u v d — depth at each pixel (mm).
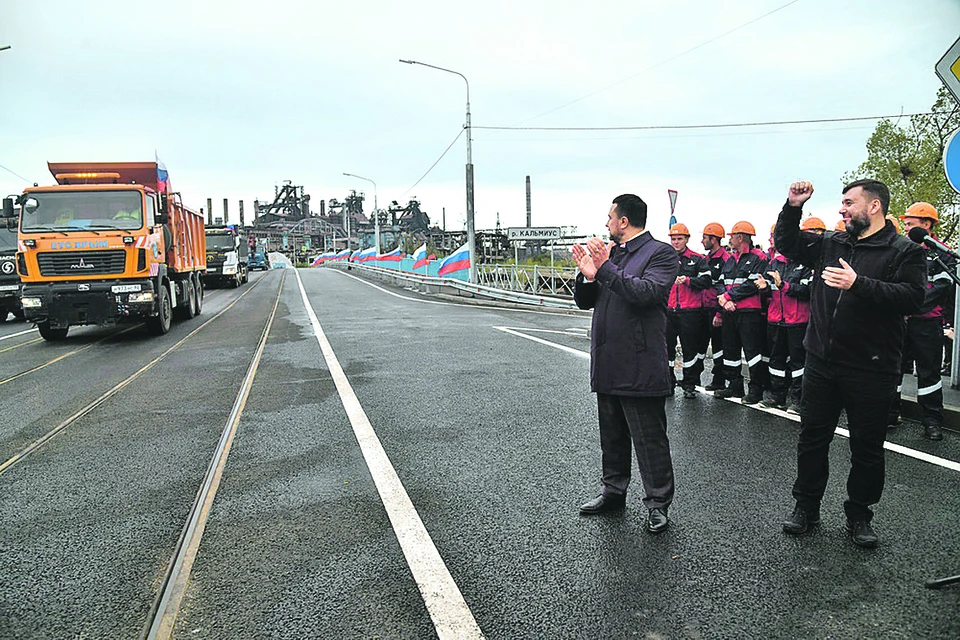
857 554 3732
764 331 7289
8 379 9500
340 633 3039
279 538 4047
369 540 3998
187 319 17797
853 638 2945
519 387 8289
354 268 56875
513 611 3195
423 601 3295
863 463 3797
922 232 3492
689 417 6770
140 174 14492
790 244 3984
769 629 3021
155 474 5270
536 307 20594
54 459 5703
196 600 3348
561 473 5141
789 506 4438
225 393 8156
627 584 3434
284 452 5738
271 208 106938
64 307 12672
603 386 4195
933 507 4371
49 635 3090
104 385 8859
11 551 3967
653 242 4223
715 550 3803
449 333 13828
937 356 5906
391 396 7832
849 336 3727
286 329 14977
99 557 3867
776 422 6555
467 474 5129
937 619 3082
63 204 13008
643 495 4668
